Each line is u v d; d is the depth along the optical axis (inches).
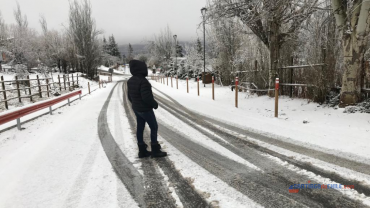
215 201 99.7
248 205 95.7
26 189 115.9
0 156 170.4
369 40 267.9
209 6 377.1
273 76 397.7
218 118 271.9
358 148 154.1
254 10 328.5
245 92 535.8
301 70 355.6
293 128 213.9
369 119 212.1
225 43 775.1
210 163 141.6
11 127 274.2
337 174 120.6
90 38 1428.4
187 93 621.3
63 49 1494.8
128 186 115.7
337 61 296.0
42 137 216.7
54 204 101.5
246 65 562.9
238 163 140.1
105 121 278.5
